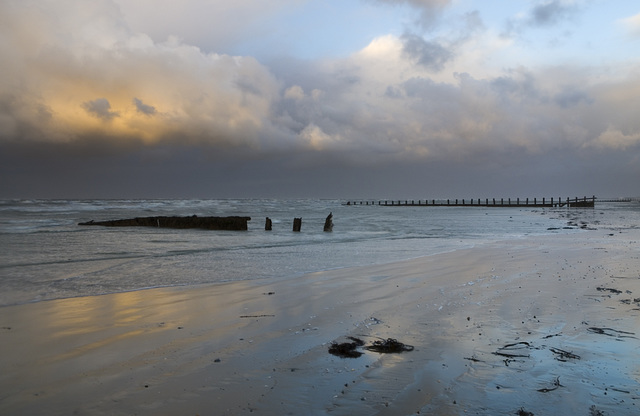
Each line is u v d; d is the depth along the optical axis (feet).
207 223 99.30
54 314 20.76
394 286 26.86
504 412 10.44
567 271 31.53
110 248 53.16
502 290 24.90
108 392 11.84
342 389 11.78
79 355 14.87
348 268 35.19
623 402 10.94
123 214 165.58
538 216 159.22
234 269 35.37
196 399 11.32
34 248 52.95
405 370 13.06
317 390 11.73
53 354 14.99
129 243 60.39
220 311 21.08
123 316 20.30
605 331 16.83
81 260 41.27
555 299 22.36
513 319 18.72
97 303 23.15
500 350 14.79
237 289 26.73
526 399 11.10
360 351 14.89
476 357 14.12
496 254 43.04
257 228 104.58
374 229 95.04
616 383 12.07
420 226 104.47
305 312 20.61
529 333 16.67
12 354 14.99
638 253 42.34
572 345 15.24
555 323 17.99
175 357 14.53
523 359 13.91
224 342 16.11
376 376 12.63
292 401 11.10
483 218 147.64
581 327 17.37
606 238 62.03
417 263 37.47
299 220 89.76
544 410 10.53
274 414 10.45
